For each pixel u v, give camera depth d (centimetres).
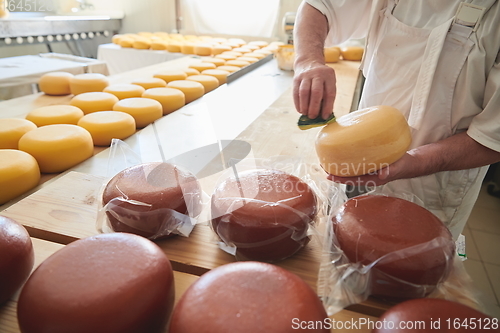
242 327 32
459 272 47
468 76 74
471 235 204
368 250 45
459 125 81
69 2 333
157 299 38
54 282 37
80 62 212
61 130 93
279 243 51
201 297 35
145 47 270
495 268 181
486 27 70
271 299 35
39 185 82
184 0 359
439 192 91
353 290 47
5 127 95
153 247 43
